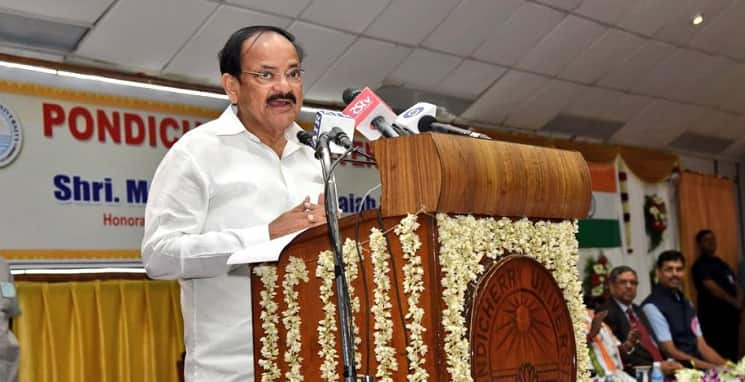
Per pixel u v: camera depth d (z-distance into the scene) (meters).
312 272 2.04
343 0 6.33
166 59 6.26
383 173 1.87
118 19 5.70
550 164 2.05
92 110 6.02
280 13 6.20
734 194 12.88
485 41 7.64
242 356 2.41
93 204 5.95
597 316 6.03
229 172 2.49
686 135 11.48
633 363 6.64
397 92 7.91
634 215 11.05
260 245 2.06
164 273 2.37
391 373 1.84
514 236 1.97
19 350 4.75
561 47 8.23
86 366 5.83
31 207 5.66
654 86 9.76
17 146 5.62
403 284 1.83
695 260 11.74
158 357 6.23
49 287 5.71
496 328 1.86
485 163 1.87
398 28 6.95
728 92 10.55
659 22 8.39
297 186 2.62
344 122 2.15
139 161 6.24
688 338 7.64
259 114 2.48
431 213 1.80
